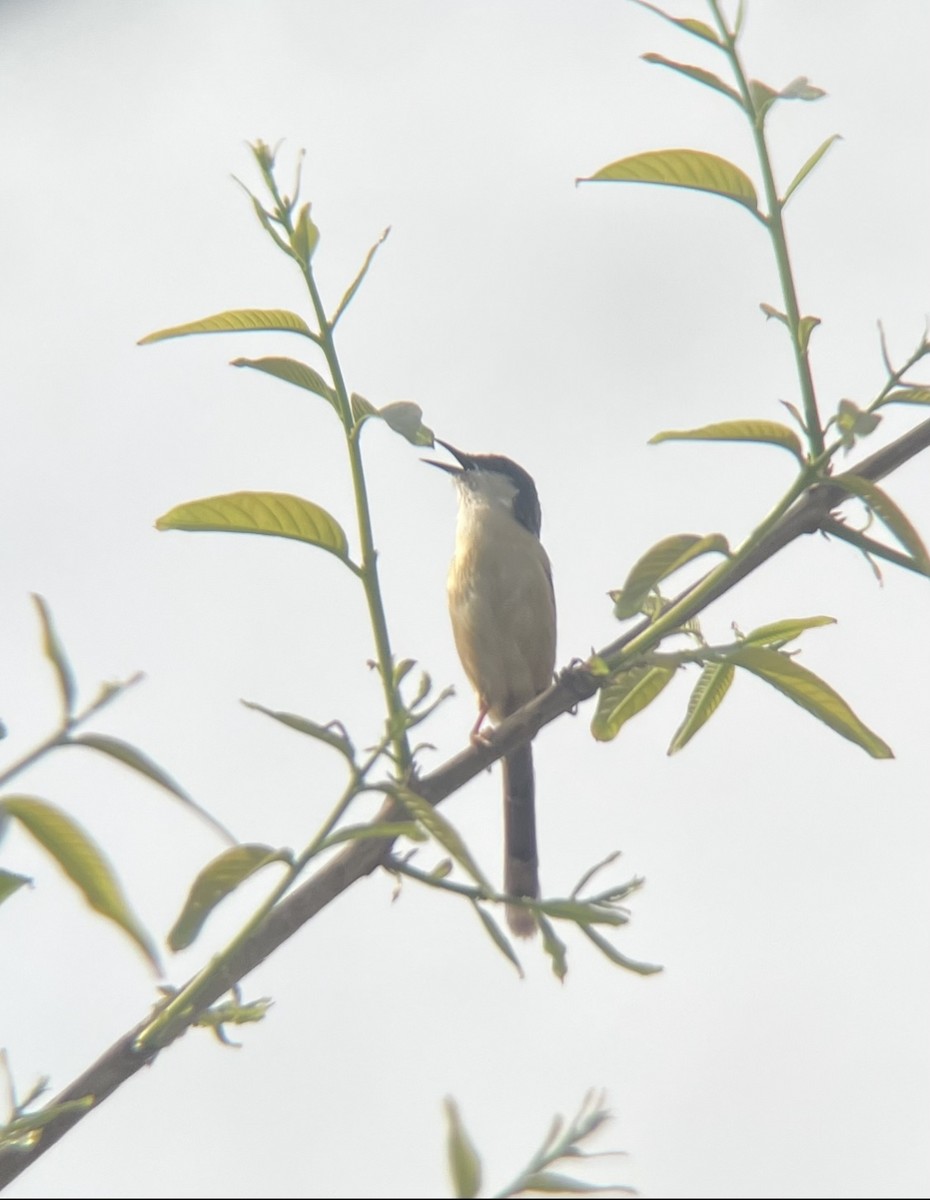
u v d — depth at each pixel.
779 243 5.67
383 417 5.42
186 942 4.77
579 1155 3.41
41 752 3.57
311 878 5.33
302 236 5.50
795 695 5.73
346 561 5.42
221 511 5.42
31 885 3.69
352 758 4.75
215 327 5.45
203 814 3.56
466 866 4.57
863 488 5.39
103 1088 4.88
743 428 5.46
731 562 5.58
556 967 5.12
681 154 5.64
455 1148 2.93
